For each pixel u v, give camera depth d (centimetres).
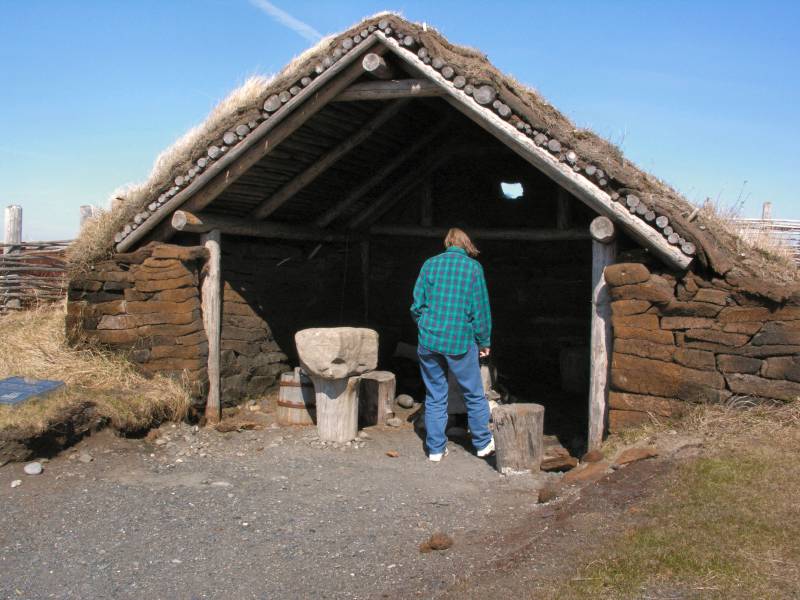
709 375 588
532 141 627
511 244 1051
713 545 387
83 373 755
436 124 920
